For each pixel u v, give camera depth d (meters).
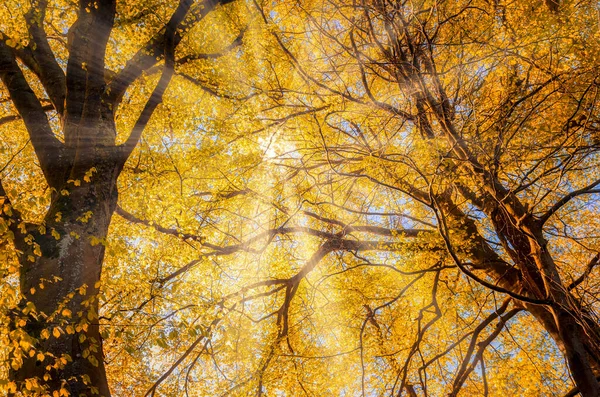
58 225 5.20
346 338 9.81
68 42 7.53
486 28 7.52
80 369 4.54
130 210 8.87
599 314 6.20
